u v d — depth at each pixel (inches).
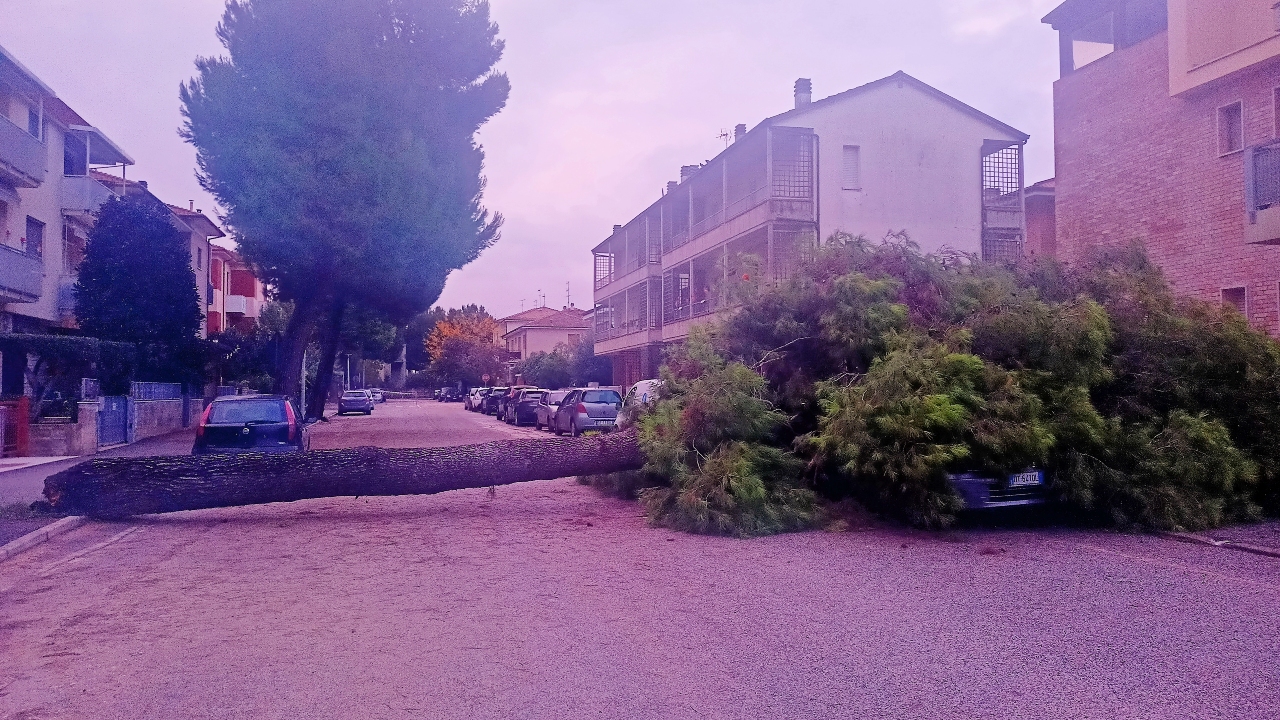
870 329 409.1
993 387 367.2
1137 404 389.4
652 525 413.1
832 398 390.3
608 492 527.5
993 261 490.6
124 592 282.0
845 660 204.7
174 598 273.3
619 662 205.5
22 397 789.9
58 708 178.7
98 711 176.7
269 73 981.2
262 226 1009.5
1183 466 365.1
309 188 983.0
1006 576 290.5
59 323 1106.1
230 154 984.9
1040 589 270.8
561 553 345.7
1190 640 214.7
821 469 414.0
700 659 207.2
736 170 1350.9
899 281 433.1
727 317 477.4
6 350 935.7
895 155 1232.2
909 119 1238.9
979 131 1263.5
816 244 475.5
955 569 303.6
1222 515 373.4
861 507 402.3
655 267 1662.2
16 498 495.2
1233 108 662.5
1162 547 339.6
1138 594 262.1
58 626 241.3
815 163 1192.8
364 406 1948.8
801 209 1151.6
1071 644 213.2
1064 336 375.2
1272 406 390.3
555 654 212.2
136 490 415.2
